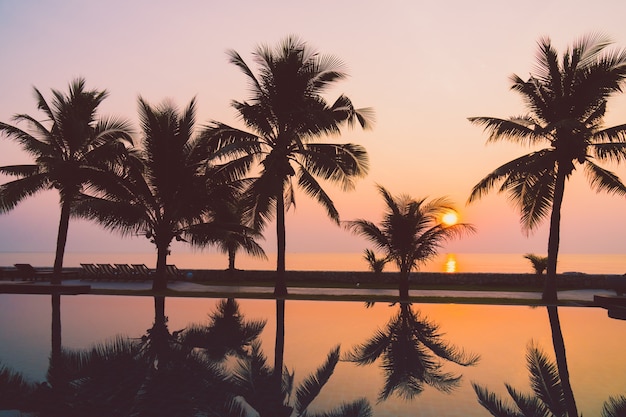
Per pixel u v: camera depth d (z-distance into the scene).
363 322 13.34
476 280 25.78
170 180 21.55
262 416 5.88
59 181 20.94
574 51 19.28
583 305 17.78
